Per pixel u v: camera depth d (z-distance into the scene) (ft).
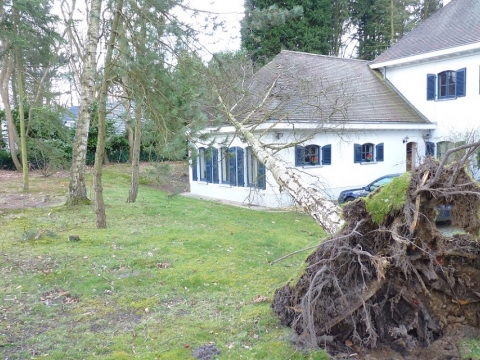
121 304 17.87
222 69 34.04
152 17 29.12
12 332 15.17
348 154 57.62
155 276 21.21
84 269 21.79
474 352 13.38
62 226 32.32
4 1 46.78
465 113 59.52
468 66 58.59
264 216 43.80
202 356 13.57
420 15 116.88
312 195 19.97
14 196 50.14
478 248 14.52
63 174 77.30
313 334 12.71
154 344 14.42
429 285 14.44
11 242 26.96
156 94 29.66
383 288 14.48
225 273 21.86
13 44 47.29
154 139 31.96
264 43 86.38
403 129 61.87
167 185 71.72
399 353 13.60
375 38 119.24
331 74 64.95
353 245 14.17
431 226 14.15
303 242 30.73
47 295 18.69
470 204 13.82
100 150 31.37
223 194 58.39
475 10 64.69
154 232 30.66
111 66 29.48
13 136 81.35
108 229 31.48
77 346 14.26
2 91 79.51
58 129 59.88
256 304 17.74
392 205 13.79
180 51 29.53
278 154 47.37
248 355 13.69
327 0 96.99
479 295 14.44
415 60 65.21
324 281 13.53
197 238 28.89
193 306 17.78
